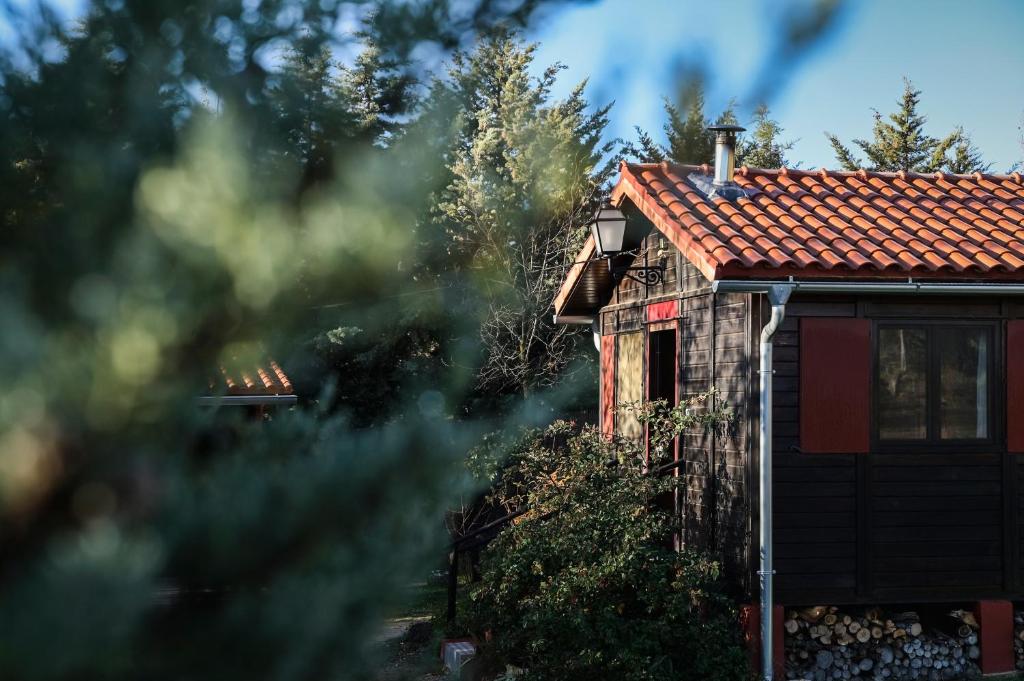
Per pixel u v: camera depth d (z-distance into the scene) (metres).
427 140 1.09
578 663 7.11
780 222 9.16
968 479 8.70
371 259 0.94
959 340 8.73
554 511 8.65
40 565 0.72
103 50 1.04
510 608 7.97
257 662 0.87
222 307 0.85
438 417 1.04
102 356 0.79
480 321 1.08
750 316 8.70
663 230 9.09
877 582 8.54
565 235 15.02
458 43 1.17
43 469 0.76
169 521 0.84
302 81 1.11
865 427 8.55
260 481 0.93
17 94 1.02
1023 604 9.12
